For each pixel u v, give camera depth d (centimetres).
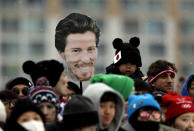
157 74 1160
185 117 1009
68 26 1105
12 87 1182
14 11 12569
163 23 12975
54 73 980
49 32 12519
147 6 12988
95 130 891
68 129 881
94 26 1112
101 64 12188
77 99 886
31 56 12456
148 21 12925
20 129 877
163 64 1162
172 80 1165
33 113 888
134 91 992
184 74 12812
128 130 941
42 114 898
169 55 12875
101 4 12850
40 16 12606
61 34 1111
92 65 1112
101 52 12319
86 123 874
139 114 931
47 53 12444
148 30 12925
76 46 1102
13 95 1072
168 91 1164
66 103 955
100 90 900
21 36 12506
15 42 12506
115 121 927
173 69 1176
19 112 884
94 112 881
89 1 12812
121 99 912
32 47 12512
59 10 12656
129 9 12938
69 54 1107
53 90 957
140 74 1156
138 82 1013
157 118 934
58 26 1116
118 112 923
